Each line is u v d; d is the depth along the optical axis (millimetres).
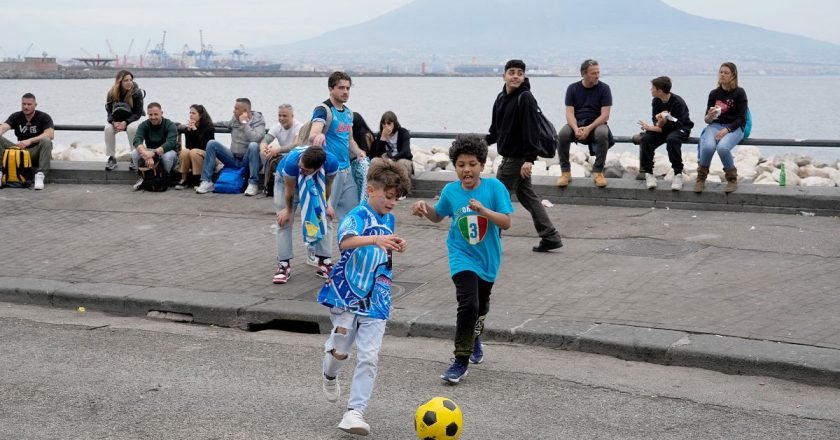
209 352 7816
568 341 7641
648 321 7891
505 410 6309
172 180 15312
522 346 7801
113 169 15742
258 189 14742
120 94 15953
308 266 10445
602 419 6098
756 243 10617
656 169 15562
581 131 13000
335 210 10484
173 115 34781
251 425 6051
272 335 8453
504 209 6898
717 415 6125
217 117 36062
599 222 12086
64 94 57062
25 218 13188
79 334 8445
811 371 6699
